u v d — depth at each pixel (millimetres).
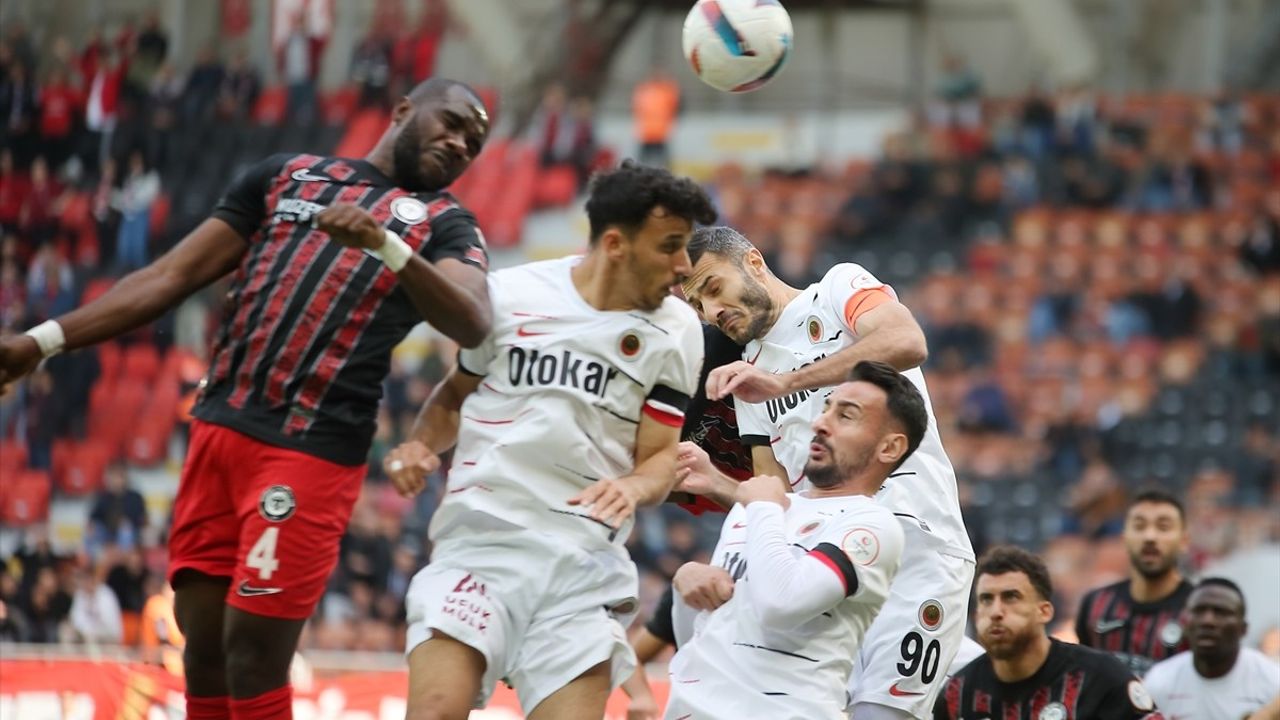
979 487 58281
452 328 14852
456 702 14812
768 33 18906
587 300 15586
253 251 15844
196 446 15695
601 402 15398
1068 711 20703
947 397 62312
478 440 15492
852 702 18922
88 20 90062
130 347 66312
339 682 29734
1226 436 61469
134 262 72438
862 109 89438
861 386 16578
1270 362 65312
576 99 84812
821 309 18812
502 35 87188
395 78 81125
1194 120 79562
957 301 69688
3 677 29359
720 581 16641
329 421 15375
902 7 89375
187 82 80000
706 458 17844
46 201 75625
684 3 90375
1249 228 73375
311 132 79375
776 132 86062
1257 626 39469
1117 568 51500
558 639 15273
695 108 90125
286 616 15391
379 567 45906
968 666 21781
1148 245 72500
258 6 89812
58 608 44281
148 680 29578
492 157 82625
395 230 15500
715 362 19828
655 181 15211
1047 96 82625
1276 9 86625
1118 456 59875
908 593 18844
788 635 16031
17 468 62094
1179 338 66938
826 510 16359
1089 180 75188
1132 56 87375
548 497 15328
